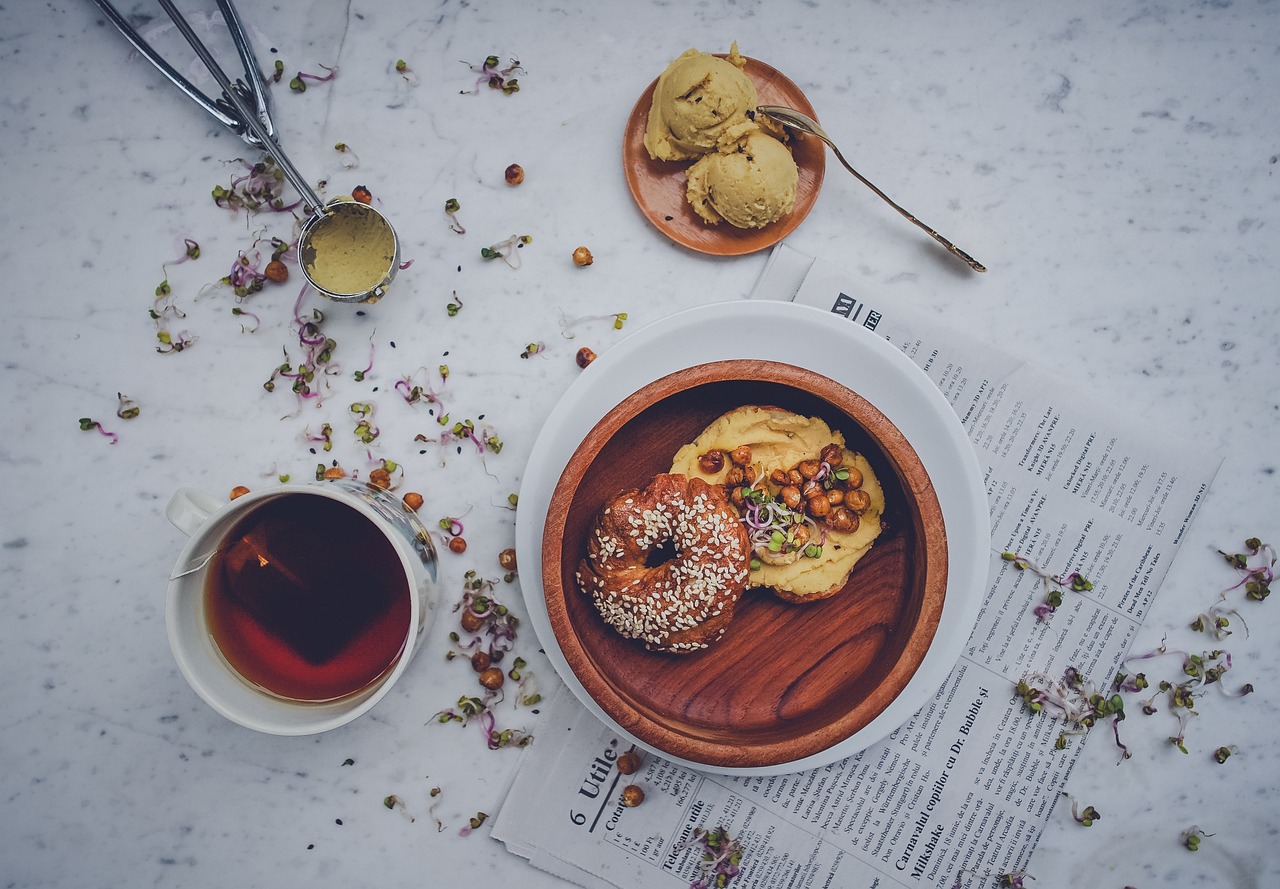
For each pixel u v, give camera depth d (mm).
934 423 536
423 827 591
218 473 588
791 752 498
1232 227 593
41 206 588
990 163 593
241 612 523
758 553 527
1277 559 589
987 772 587
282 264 586
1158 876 592
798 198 573
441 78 591
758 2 590
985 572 538
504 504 586
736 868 587
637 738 516
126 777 591
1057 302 593
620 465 540
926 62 592
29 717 589
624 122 589
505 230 590
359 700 512
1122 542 588
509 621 583
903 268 590
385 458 588
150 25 586
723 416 536
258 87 573
